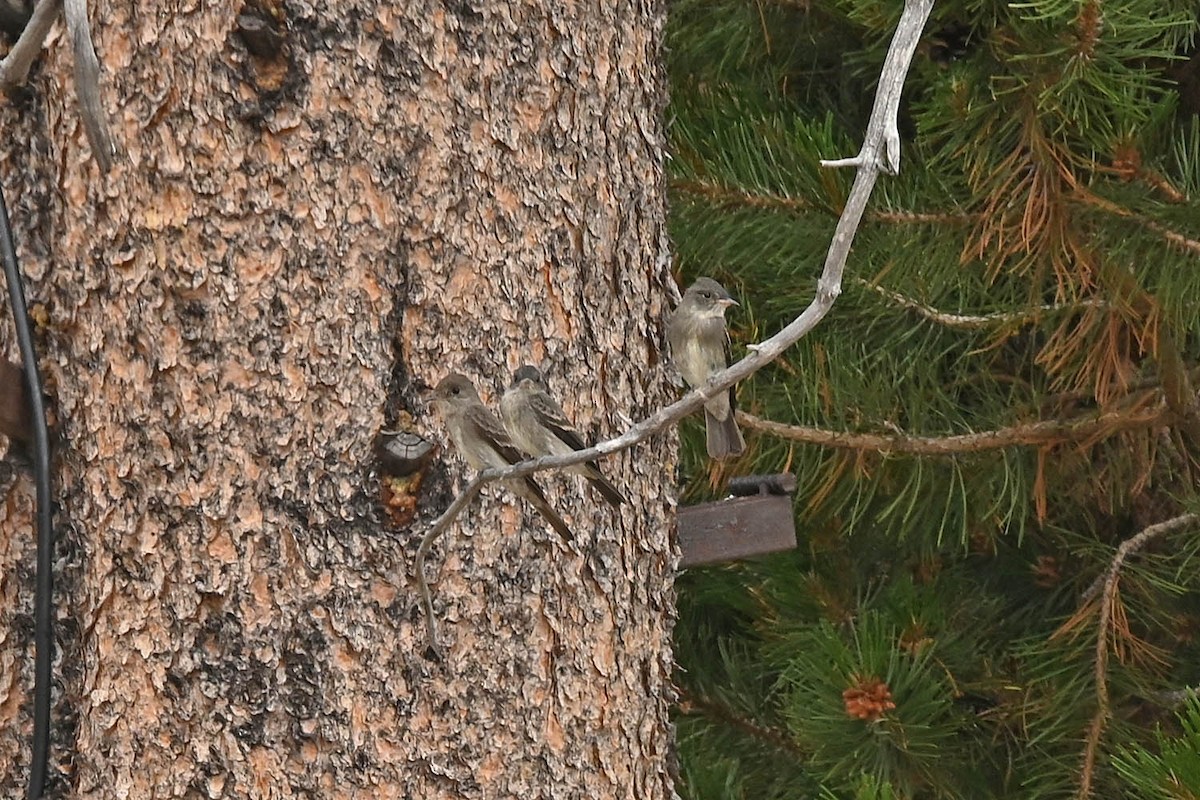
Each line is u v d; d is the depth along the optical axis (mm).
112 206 7734
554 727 8180
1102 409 13695
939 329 14500
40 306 7871
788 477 9453
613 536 8625
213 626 7605
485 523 8008
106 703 7633
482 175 8164
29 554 7879
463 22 8156
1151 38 12484
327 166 7793
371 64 7887
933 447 13695
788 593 14969
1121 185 12773
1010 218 13266
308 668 7625
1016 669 15406
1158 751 14148
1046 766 15070
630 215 9016
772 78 16562
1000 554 16531
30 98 7941
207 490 7645
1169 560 15375
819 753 13445
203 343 7676
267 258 7715
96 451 7738
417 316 7938
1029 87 12438
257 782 7543
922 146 14188
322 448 7719
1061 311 13461
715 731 16266
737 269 14594
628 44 9102
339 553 7691
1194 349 15336
